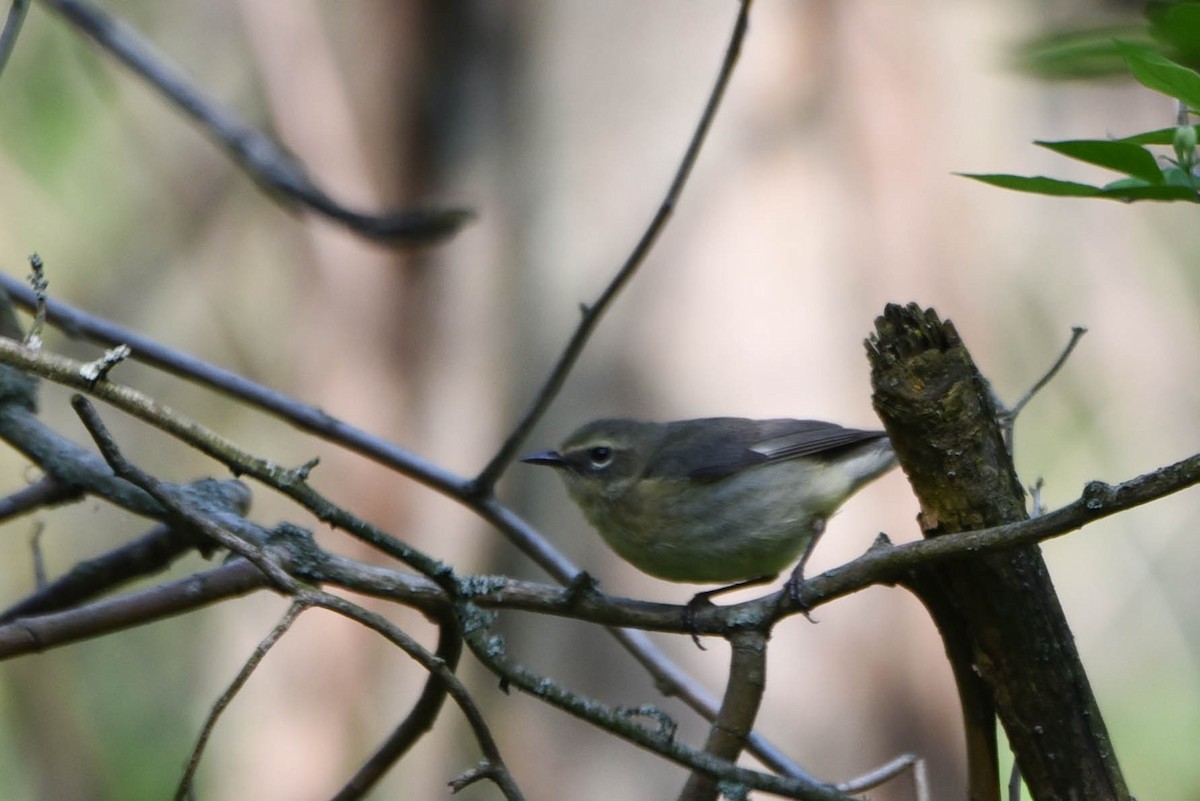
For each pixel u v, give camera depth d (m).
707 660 11.80
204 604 5.53
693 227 12.24
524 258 13.20
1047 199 12.54
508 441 7.14
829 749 11.41
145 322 14.77
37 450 6.50
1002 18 12.12
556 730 12.23
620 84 12.86
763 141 12.24
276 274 14.59
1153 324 12.70
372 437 7.49
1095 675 13.04
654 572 8.09
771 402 11.80
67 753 13.18
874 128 12.16
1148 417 12.77
